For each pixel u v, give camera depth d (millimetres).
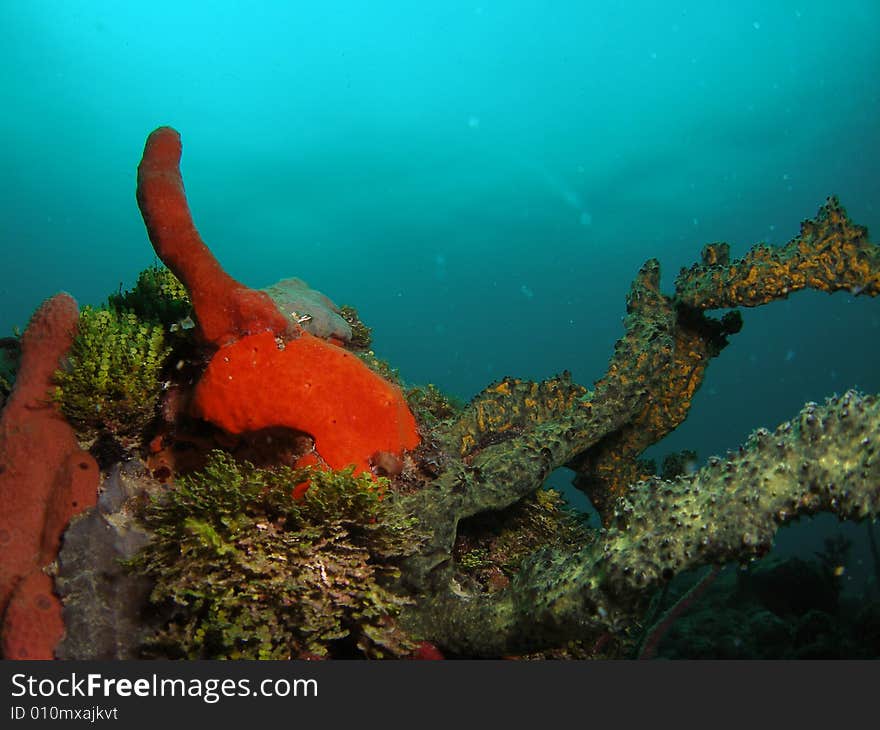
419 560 420
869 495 318
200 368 461
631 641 504
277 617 382
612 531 354
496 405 542
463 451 519
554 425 505
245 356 429
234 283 439
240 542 376
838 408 335
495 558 526
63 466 424
